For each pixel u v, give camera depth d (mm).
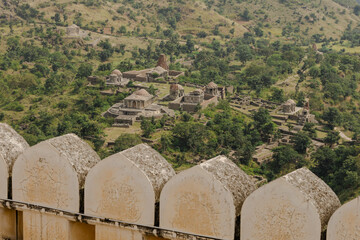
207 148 85250
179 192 8570
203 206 8430
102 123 95750
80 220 9273
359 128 113250
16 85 123688
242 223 8211
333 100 130125
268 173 80438
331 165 79250
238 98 121500
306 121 109500
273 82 139500
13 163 10039
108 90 119750
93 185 9117
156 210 8852
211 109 106312
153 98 109812
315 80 139875
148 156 9188
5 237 10188
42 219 9664
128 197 8906
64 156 9336
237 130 90938
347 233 7605
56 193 9469
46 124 98125
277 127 104188
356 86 138750
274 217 8008
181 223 8602
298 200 7832
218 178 8375
